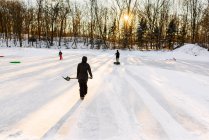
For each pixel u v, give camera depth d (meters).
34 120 6.86
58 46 65.12
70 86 11.78
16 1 70.06
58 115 7.34
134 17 62.53
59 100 9.05
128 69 19.36
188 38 69.38
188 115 7.64
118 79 13.98
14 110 7.69
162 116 7.46
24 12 71.31
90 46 67.25
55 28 70.62
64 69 18.56
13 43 66.69
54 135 5.91
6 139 5.60
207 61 34.38
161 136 6.01
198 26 60.53
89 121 6.90
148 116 7.43
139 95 9.99
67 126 6.49
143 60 32.19
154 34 59.53
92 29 68.00
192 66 25.72
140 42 69.62
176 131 6.35
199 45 48.22
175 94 10.35
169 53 43.94
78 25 74.62
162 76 15.64
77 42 73.00
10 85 11.66
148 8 57.66
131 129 6.39
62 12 68.44
